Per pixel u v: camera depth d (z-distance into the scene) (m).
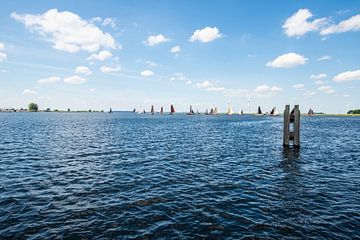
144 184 15.74
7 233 9.37
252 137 44.81
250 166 21.09
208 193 14.05
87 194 13.79
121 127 70.44
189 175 18.03
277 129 65.25
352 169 19.94
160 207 11.99
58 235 9.27
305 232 9.54
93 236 9.23
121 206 12.10
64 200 12.85
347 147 31.98
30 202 12.52
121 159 23.77
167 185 15.55
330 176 17.78
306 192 14.20
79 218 10.72
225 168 20.33
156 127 71.25
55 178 16.95
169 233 9.49
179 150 29.44
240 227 9.95
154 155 25.98
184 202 12.66
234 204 12.38
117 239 9.04
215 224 10.21
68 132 52.19
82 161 22.66
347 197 13.35
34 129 58.84
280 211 11.49
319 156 25.64
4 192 13.97
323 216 10.95
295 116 30.38
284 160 23.62
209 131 58.09
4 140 36.94
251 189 14.78
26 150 28.30
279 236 9.25
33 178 16.88
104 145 33.16
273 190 14.57
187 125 82.62
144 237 9.19
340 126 78.88
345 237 9.16
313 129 65.06
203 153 27.44
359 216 10.93
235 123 99.62
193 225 10.13
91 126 73.88
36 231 9.55
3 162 21.77
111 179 16.83
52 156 24.92
